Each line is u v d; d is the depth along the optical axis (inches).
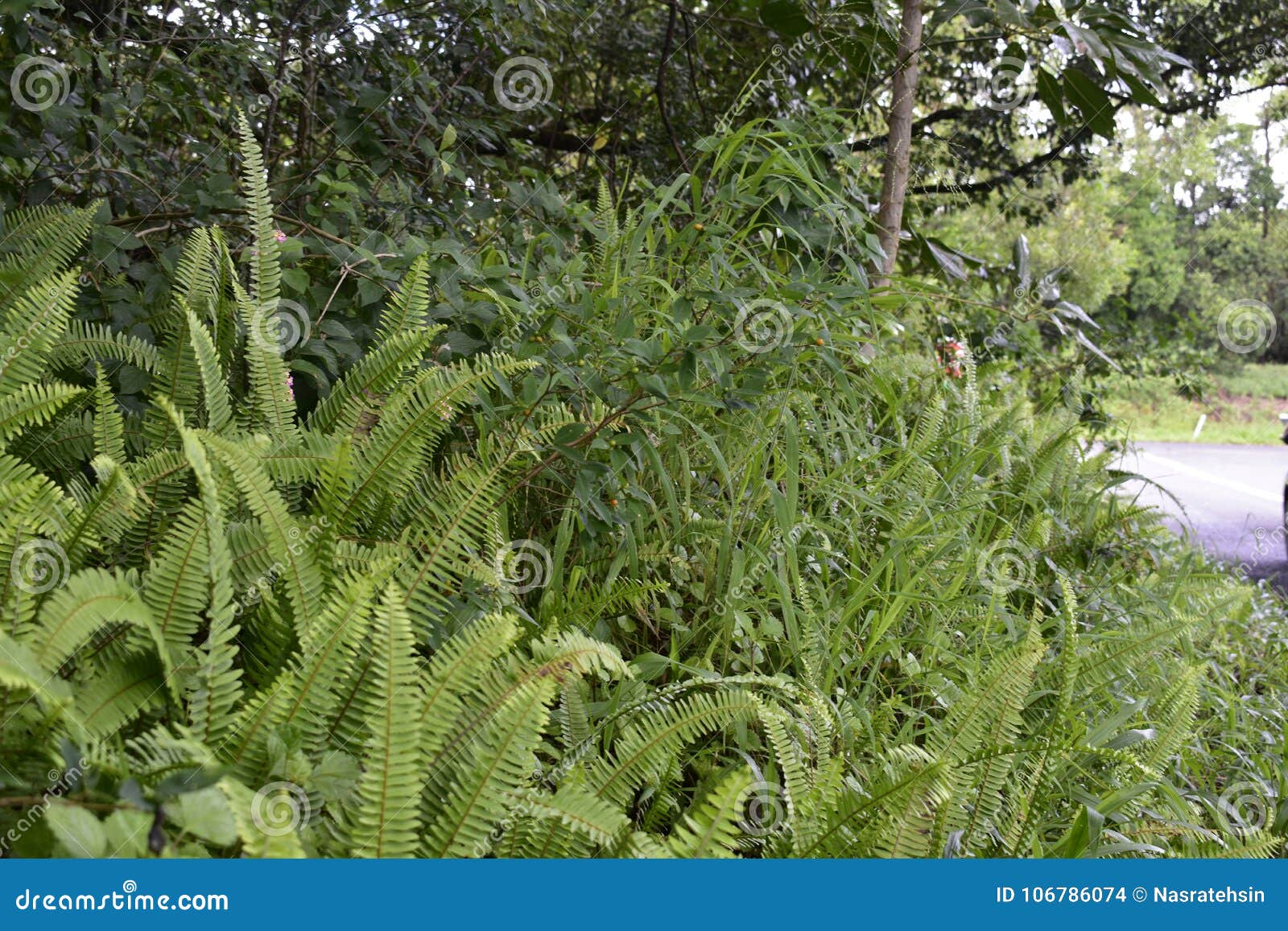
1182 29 258.8
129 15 133.8
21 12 95.0
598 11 207.2
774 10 175.5
